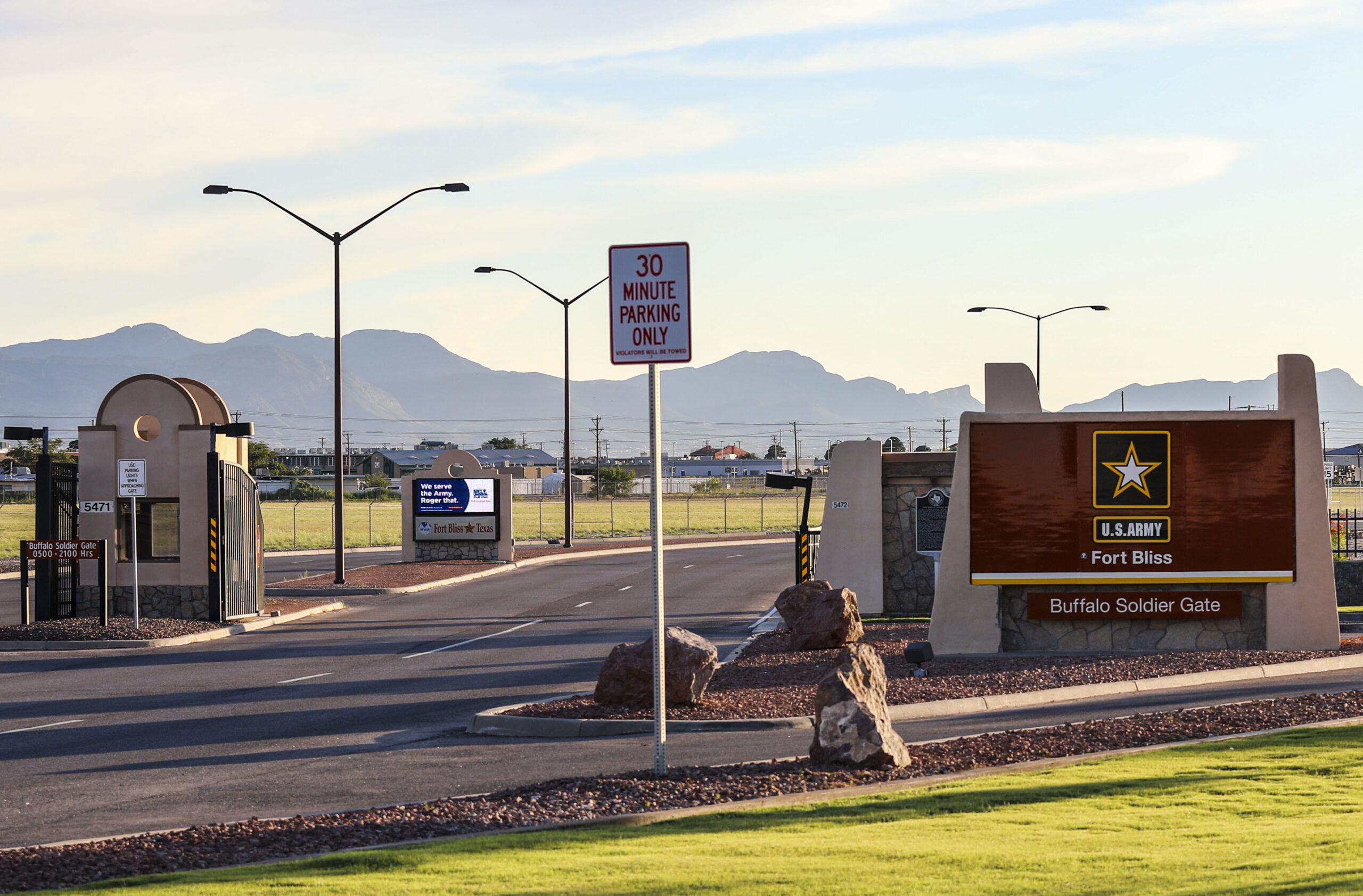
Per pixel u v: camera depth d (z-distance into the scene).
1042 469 38.19
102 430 51.00
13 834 18.88
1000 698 29.55
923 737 25.39
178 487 51.00
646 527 146.12
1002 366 38.81
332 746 26.11
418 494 83.12
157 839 17.48
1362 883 13.10
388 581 68.50
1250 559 37.78
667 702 29.17
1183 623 38.06
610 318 20.16
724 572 77.88
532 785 20.47
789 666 36.12
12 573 78.88
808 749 24.28
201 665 39.88
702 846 15.98
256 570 53.09
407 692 33.91
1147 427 37.97
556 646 43.84
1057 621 38.25
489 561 82.56
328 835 17.38
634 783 20.31
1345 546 59.22
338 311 65.88
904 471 52.41
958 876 14.27
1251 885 13.37
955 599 38.09
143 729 28.59
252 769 23.72
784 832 16.83
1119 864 14.70
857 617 40.47
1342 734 23.45
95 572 50.97
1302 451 37.81
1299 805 17.80
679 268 19.98
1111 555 38.03
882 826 17.06
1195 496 37.94
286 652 43.00
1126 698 30.11
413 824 17.97
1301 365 37.94
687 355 20.08
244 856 16.42
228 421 53.72
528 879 14.42
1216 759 21.39
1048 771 20.81
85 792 21.89
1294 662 34.72
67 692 34.69
